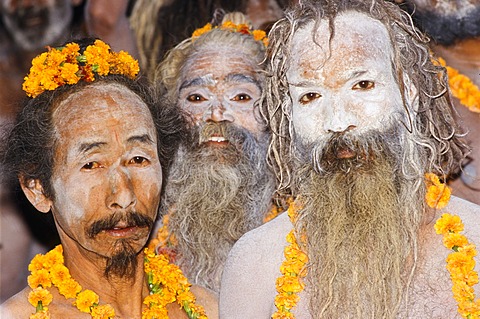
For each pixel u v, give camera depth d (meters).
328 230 4.68
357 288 4.63
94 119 4.88
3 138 5.30
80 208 4.82
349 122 4.64
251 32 6.40
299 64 4.70
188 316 5.04
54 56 4.98
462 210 4.78
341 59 4.65
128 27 7.55
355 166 4.68
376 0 4.77
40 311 4.80
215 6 7.25
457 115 5.33
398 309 4.62
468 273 4.62
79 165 4.83
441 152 4.96
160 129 5.15
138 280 4.96
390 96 4.69
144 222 4.88
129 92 5.02
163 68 6.34
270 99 4.98
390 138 4.68
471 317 4.54
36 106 4.96
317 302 4.66
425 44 4.91
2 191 7.02
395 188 4.72
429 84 4.89
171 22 7.38
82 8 7.66
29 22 7.63
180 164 6.05
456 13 6.30
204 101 6.11
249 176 6.02
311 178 4.74
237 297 4.86
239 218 6.00
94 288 4.92
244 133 6.05
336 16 4.73
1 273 7.23
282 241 4.86
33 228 6.73
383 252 4.65
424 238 4.74
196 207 5.99
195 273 5.97
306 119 4.70
